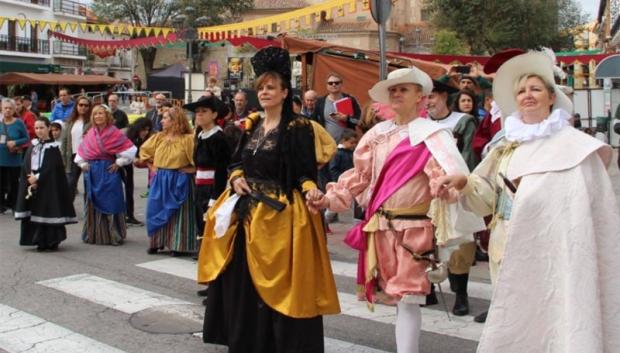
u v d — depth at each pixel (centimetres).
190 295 659
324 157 465
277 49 461
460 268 572
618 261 330
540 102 354
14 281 706
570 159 335
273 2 4894
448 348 511
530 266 338
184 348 512
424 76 430
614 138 2039
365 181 447
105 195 888
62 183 845
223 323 477
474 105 691
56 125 1098
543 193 337
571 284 323
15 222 1093
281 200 447
